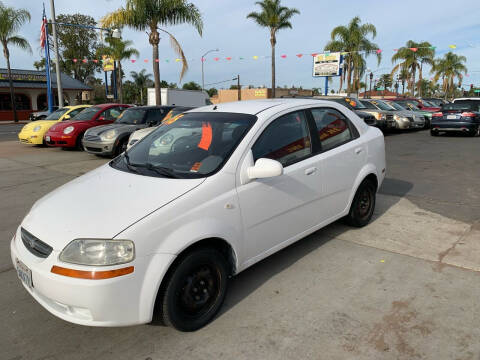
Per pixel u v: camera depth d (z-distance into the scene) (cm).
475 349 247
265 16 2670
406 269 358
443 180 713
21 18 2966
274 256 392
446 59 4631
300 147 356
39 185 725
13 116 3544
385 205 559
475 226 465
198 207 266
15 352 258
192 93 2741
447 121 1400
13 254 273
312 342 259
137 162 334
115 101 3209
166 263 245
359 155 423
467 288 322
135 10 1639
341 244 418
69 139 1141
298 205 347
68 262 232
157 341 266
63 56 4484
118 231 236
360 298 311
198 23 1705
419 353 245
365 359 241
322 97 1499
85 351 258
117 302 233
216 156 301
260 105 361
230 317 290
